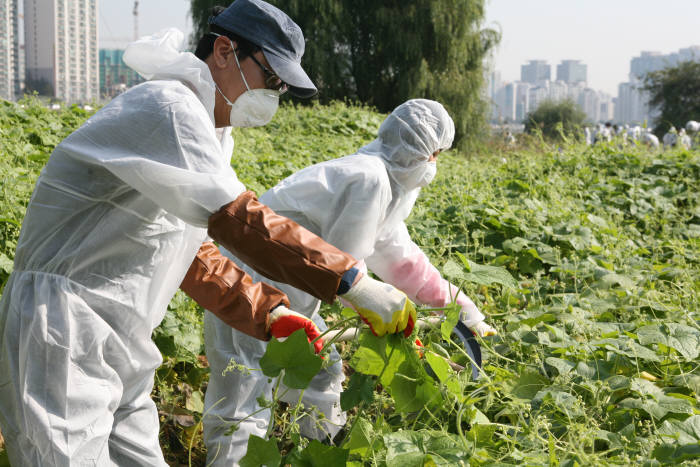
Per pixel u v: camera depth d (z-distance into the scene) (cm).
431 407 225
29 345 183
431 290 308
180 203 177
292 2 2638
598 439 256
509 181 786
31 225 190
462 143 2764
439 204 643
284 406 334
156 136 179
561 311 386
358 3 2798
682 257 502
